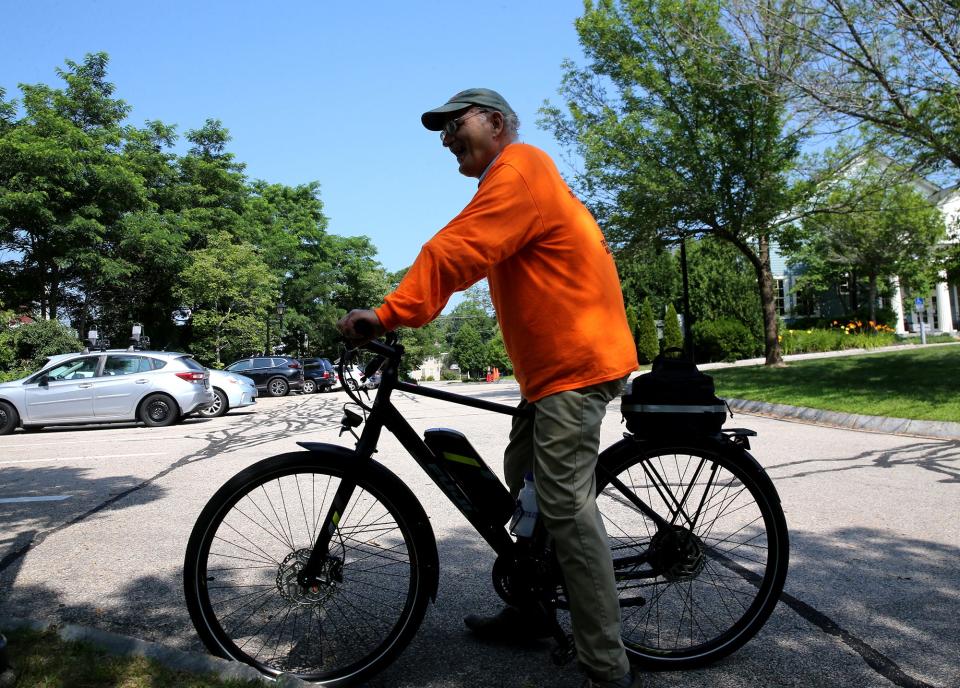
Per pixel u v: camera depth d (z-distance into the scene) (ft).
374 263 185.78
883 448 24.04
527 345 7.67
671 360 8.74
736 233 55.77
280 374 91.50
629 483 8.83
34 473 24.36
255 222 149.38
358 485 8.32
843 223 86.74
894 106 36.47
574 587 7.63
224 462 25.76
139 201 111.14
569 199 7.72
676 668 8.55
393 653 8.21
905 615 10.01
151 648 8.24
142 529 15.83
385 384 8.29
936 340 107.04
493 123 8.13
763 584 8.82
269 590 9.44
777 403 36.91
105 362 44.24
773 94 39.52
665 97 52.65
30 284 104.63
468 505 8.46
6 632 8.80
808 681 8.20
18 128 99.30
